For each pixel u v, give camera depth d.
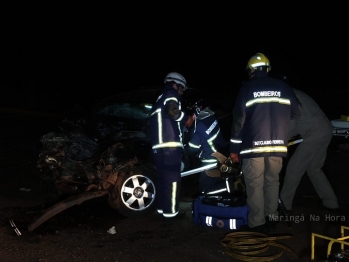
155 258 5.15
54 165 6.37
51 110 19.83
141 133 7.04
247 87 5.52
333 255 4.59
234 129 5.57
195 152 7.03
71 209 6.77
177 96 6.05
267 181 5.68
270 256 5.11
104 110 8.24
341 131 10.10
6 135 13.24
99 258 5.15
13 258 5.13
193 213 6.17
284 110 5.51
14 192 7.66
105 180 6.27
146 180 6.40
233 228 5.90
